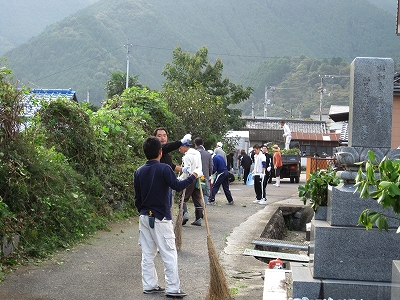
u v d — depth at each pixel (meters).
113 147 14.04
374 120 6.23
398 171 4.07
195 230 11.86
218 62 40.66
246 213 15.16
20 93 9.36
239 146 38.78
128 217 12.52
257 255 9.38
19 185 8.67
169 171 6.71
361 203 5.93
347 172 6.11
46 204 9.11
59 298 6.41
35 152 9.81
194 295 6.89
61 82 166.62
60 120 11.79
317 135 54.84
